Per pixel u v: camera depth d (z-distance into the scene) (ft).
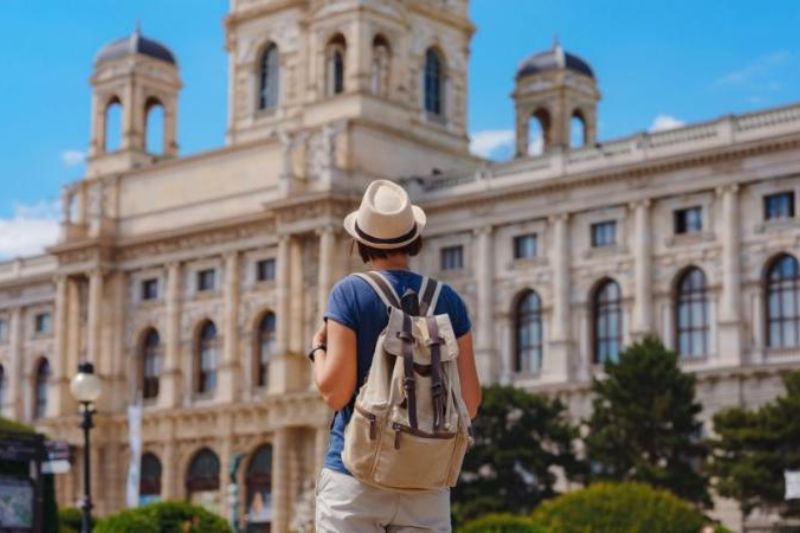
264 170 417.08
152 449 432.25
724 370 328.49
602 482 265.34
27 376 485.97
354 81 403.54
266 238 414.21
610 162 358.23
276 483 390.01
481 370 372.99
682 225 346.13
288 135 403.54
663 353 293.84
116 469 438.81
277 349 398.01
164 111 474.90
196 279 432.25
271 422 394.73
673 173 346.33
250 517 404.98
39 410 483.92
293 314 398.21
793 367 319.47
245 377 416.05
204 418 420.36
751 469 266.77
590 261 359.46
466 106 440.45
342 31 408.46
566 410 329.31
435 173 417.49
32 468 158.61
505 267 374.63
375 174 399.65
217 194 427.74
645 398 289.53
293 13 434.30
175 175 439.63
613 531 223.30
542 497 306.14
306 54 428.15
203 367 430.20
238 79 445.78
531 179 371.76
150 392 440.04
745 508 271.49
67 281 454.81
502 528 216.13
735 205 335.67
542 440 313.94
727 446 275.39
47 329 483.92
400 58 415.44
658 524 222.48
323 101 407.85
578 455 347.56
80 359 449.89
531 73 458.91
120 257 449.06
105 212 450.30
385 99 407.44
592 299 360.07
